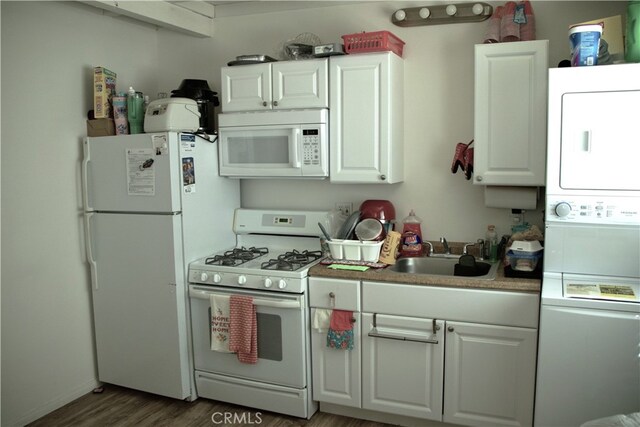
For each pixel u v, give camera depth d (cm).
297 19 329
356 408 287
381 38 274
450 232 306
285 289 274
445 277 252
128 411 303
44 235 296
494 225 296
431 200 308
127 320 314
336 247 291
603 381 211
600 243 227
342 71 284
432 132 303
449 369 255
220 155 322
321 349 280
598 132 219
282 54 309
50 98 296
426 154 306
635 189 217
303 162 296
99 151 308
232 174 320
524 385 241
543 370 219
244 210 343
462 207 301
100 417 296
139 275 305
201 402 313
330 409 294
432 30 297
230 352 293
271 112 301
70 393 315
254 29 341
